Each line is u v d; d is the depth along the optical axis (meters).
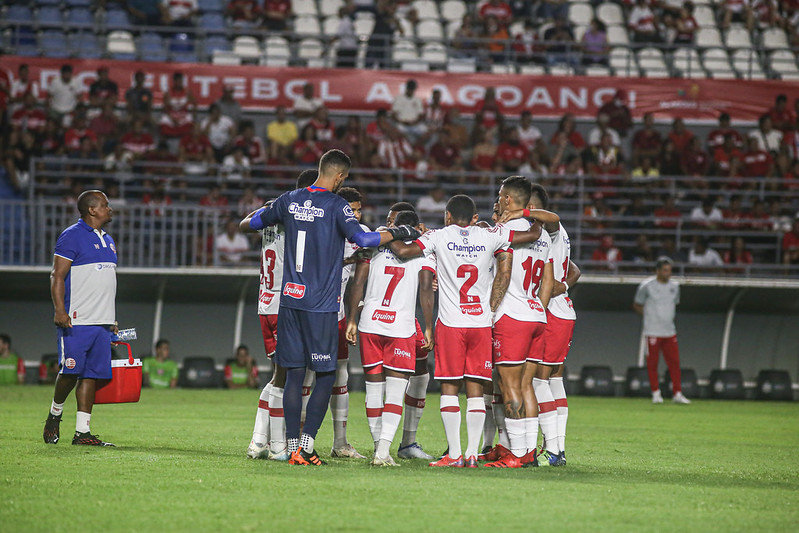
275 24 85.19
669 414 47.91
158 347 60.81
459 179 73.94
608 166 74.00
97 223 28.19
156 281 60.28
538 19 89.19
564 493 19.69
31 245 58.25
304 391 27.47
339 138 75.12
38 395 50.38
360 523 16.06
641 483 21.70
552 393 26.50
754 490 20.97
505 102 78.00
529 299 24.66
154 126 73.62
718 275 68.62
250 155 73.19
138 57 81.69
